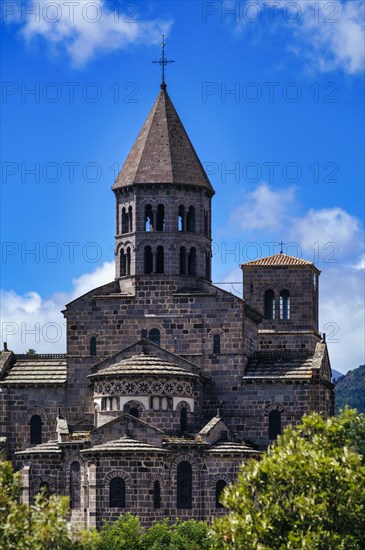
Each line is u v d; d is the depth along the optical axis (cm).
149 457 15650
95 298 17100
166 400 16262
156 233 17188
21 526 11931
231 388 16825
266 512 12581
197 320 16988
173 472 15875
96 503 15550
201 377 16612
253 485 12850
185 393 16400
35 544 11812
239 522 12500
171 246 17150
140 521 15550
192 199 17312
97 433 15825
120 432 15812
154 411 16225
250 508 12681
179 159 17350
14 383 17050
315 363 16812
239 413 16762
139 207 17250
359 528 12494
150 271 17150
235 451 15912
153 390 16250
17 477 12712
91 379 16512
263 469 12788
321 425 13125
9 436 17025
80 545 12050
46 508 12069
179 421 16300
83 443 15925
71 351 17050
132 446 15650
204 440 15975
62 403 17012
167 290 17075
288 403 16712
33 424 17038
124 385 16250
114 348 17038
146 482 15625
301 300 19600
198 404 16638
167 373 16275
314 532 12300
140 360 16450
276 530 12488
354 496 12475
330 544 12206
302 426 13250
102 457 15625
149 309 17062
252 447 16550
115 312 17075
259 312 18162
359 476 12594
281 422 16700
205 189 17388
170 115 17600
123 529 15050
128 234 17275
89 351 17050
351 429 13275
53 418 17000
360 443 13438
